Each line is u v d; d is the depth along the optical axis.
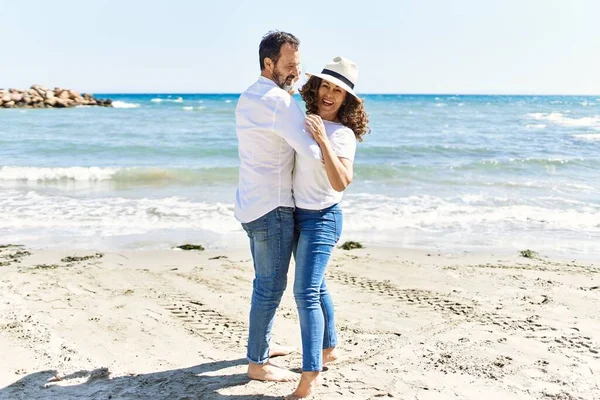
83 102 54.78
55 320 4.40
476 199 10.41
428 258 6.65
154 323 4.41
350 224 8.46
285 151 2.99
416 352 3.80
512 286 5.49
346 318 4.55
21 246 6.91
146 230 7.87
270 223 3.03
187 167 13.76
